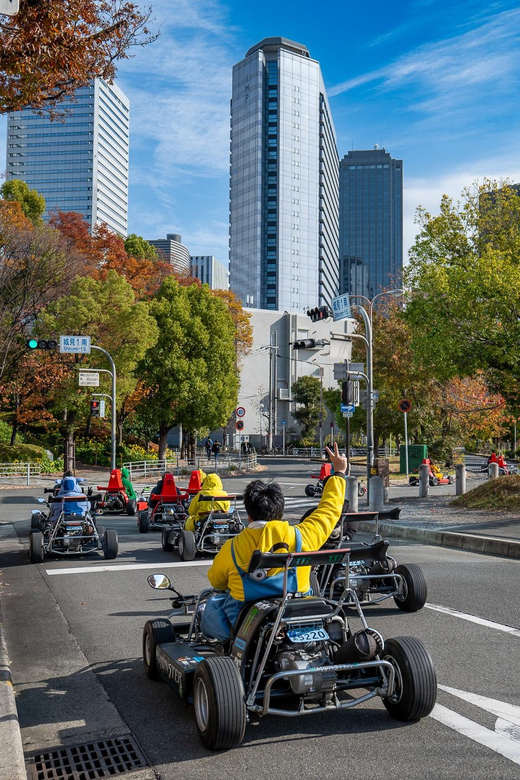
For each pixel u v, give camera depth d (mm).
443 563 10766
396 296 41719
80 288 38438
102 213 194250
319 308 22609
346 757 3975
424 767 3840
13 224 37250
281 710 4023
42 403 44094
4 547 13695
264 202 130875
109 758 4102
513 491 16828
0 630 6566
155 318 43656
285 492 27672
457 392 37375
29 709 4938
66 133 189500
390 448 69312
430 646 6199
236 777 3760
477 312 17438
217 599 4699
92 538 11789
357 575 7336
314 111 135500
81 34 10102
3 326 35938
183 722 4613
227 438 85812
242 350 66000
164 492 15602
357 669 4445
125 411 48031
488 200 22203
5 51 9352
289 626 4043
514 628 6816
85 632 6996
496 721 4492
